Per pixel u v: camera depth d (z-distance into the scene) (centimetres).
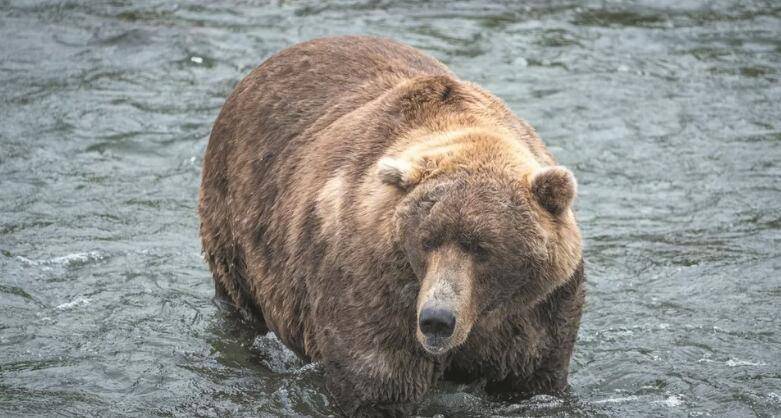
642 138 1911
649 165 1811
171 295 1391
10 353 1241
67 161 1778
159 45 2272
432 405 1089
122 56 2219
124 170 1762
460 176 942
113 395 1163
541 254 930
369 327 985
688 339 1294
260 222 1167
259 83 1253
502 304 962
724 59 2275
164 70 2164
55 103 1989
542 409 1062
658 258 1505
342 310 1002
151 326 1316
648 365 1235
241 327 1309
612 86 2122
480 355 1027
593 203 1680
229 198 1239
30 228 1552
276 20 2423
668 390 1184
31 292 1383
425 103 1067
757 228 1593
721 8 2533
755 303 1378
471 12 2497
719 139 1911
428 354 997
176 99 2038
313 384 1164
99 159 1795
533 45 2317
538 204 943
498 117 1074
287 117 1193
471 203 920
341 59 1213
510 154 976
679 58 2275
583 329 1320
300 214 1084
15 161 1764
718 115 2009
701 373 1220
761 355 1258
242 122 1243
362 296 983
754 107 2048
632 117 1989
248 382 1201
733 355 1258
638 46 2330
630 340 1295
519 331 1009
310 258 1055
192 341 1287
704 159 1834
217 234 1276
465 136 998
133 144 1853
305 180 1102
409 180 945
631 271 1471
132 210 1630
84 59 2198
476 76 2147
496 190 933
